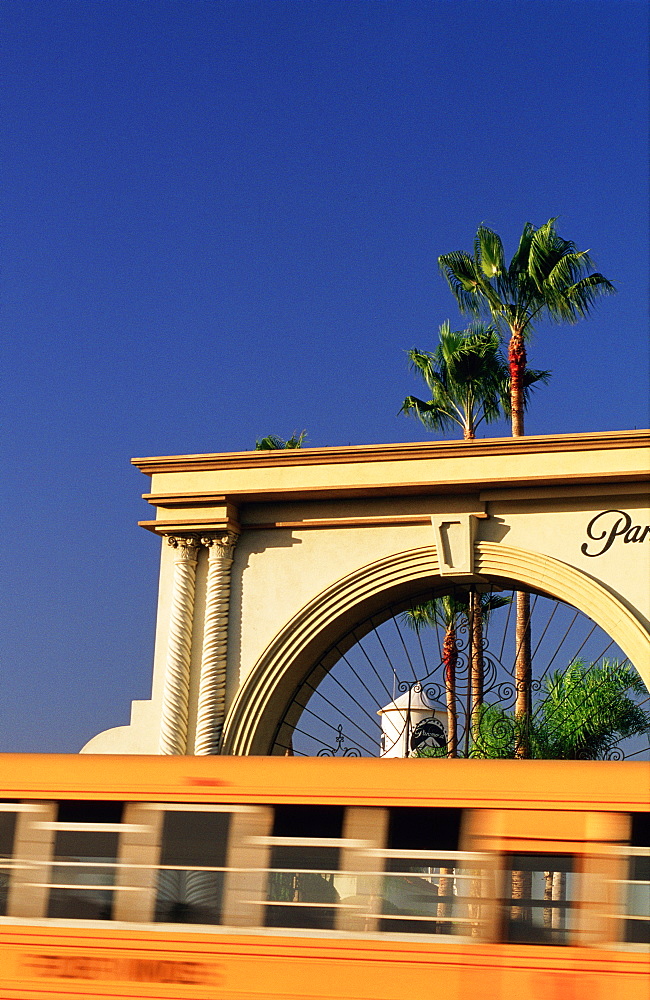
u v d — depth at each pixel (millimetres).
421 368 33844
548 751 24641
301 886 9305
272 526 19891
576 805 9102
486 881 9023
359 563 19375
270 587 19688
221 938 9281
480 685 27016
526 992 8703
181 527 19922
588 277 29281
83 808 9883
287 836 9453
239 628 19625
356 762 9625
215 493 19750
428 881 9117
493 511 19016
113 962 9406
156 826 9695
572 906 8859
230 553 19906
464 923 8961
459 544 18781
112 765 9992
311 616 19250
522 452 18781
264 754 19266
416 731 28734
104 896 9602
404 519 19172
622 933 8742
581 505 18609
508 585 19297
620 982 8617
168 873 9555
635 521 18266
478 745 24047
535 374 32781
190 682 19547
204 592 19922
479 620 26641
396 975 8922
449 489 18969
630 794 9078
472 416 33406
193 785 9742
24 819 9922
